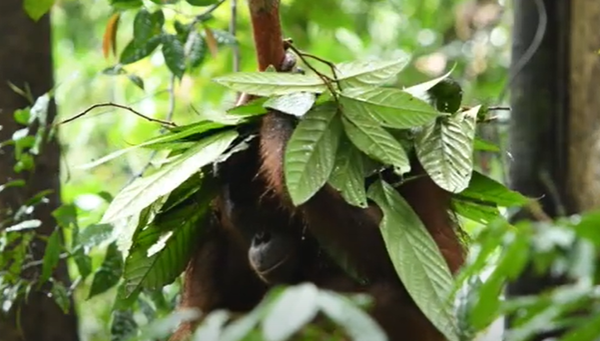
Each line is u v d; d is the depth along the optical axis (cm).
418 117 681
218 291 891
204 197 798
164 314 968
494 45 1739
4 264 916
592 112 950
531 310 416
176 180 721
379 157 680
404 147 730
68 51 1998
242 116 766
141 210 734
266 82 706
